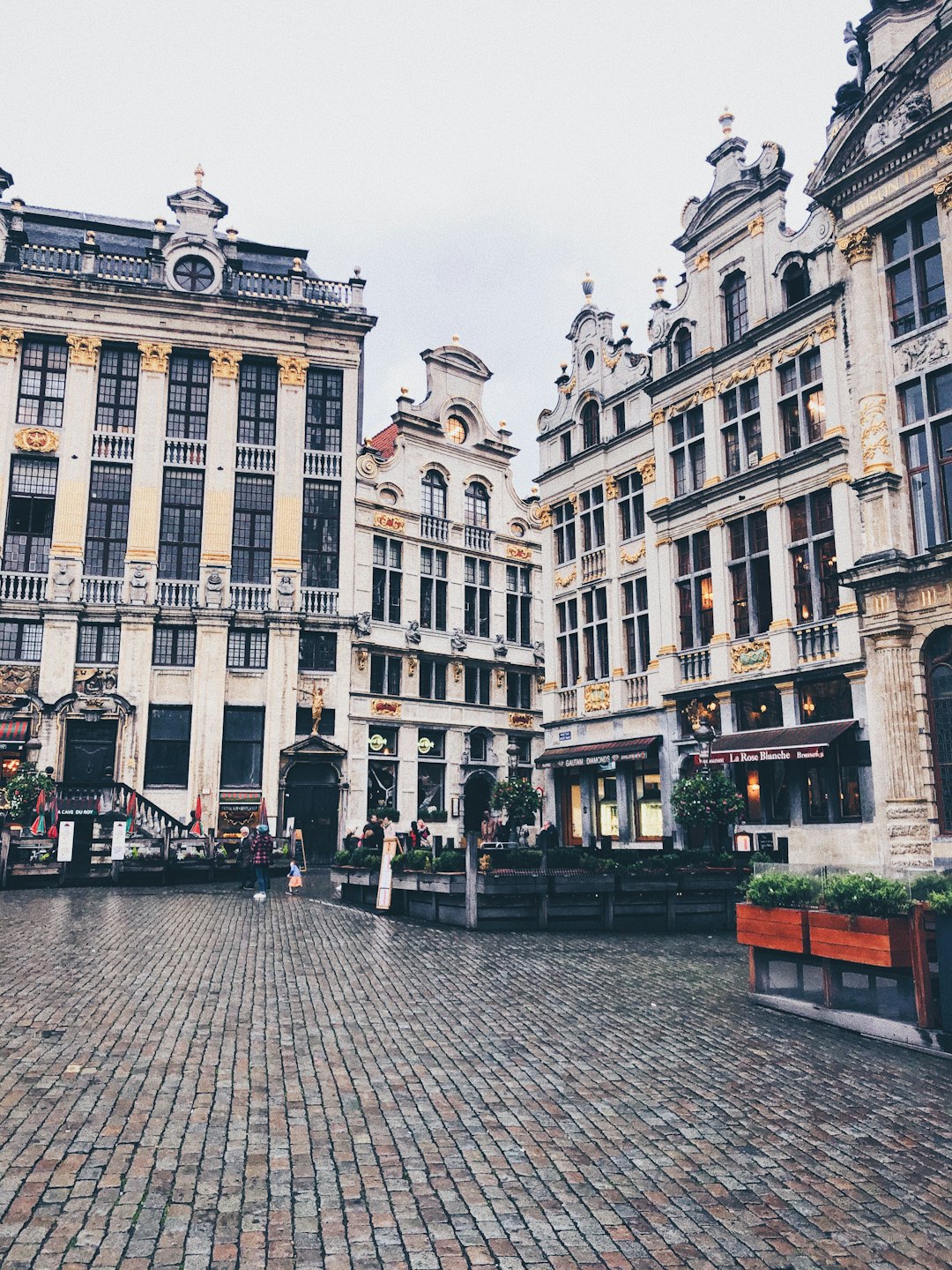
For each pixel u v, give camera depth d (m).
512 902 15.57
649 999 10.02
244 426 35.62
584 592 29.83
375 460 36.72
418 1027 8.46
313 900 20.19
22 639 32.03
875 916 8.49
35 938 12.81
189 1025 8.16
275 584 34.25
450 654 37.47
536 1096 6.58
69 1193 4.72
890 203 20.48
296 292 36.81
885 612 19.69
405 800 35.38
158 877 23.95
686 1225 4.63
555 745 30.36
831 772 20.91
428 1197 4.86
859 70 21.83
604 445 29.09
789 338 22.97
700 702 24.78
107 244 36.31
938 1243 4.52
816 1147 5.72
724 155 25.78
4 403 32.84
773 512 23.03
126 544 33.53
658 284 27.66
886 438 20.28
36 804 26.14
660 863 16.88
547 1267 4.17
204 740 32.34
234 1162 5.19
